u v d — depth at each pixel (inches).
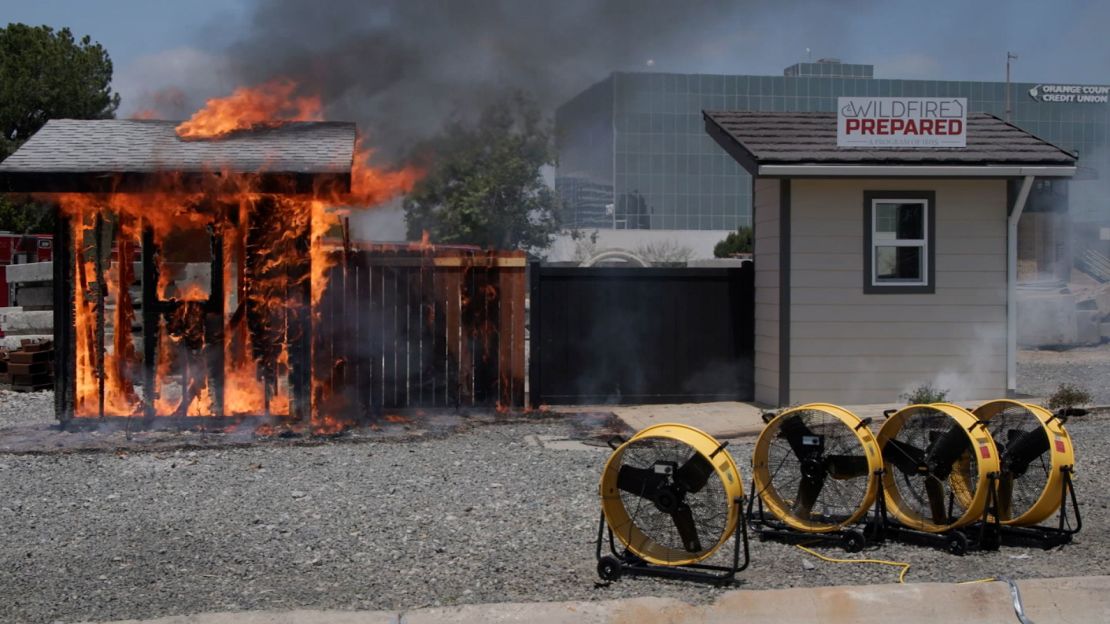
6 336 758.5
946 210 526.3
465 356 499.8
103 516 311.4
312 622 215.9
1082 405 496.1
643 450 301.9
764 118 579.5
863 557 269.0
